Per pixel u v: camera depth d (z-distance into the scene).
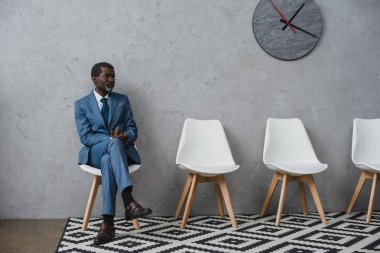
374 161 3.45
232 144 3.45
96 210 3.30
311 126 3.54
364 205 3.57
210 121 3.34
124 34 3.33
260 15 3.46
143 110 3.36
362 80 3.58
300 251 2.31
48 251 2.36
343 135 3.56
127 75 3.34
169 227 2.95
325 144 3.54
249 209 3.46
